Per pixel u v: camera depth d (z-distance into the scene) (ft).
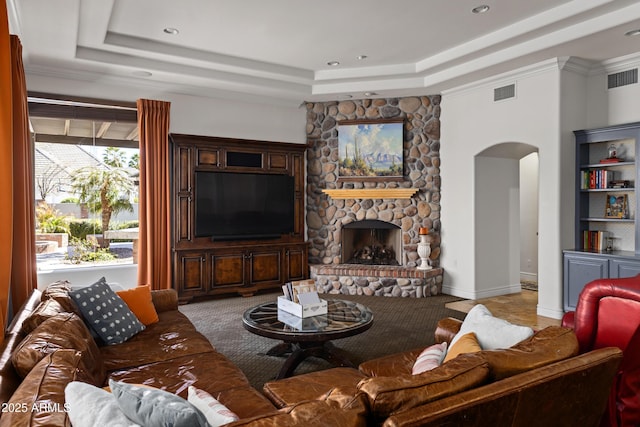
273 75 18.74
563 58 15.47
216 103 20.33
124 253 18.75
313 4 12.85
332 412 3.90
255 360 11.73
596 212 16.47
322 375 7.40
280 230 21.17
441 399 4.19
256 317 10.98
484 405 4.21
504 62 16.01
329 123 22.02
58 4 11.17
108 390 6.59
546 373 4.82
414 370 6.48
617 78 15.79
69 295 9.12
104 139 18.33
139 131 18.01
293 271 21.35
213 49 16.63
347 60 18.02
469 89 19.17
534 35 14.38
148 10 13.19
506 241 20.59
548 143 16.17
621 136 14.88
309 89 20.54
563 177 15.97
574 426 5.34
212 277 19.25
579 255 15.33
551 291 16.21
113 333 9.16
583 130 15.78
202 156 19.33
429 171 20.88
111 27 14.51
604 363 5.35
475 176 19.22
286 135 22.12
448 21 14.11
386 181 21.26
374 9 13.20
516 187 20.95
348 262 22.30
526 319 15.92
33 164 16.92
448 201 20.49
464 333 7.03
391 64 18.62
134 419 3.95
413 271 19.89
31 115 16.85
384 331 14.47
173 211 18.84
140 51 15.79
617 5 12.16
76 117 17.57
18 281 10.25
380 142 21.20
